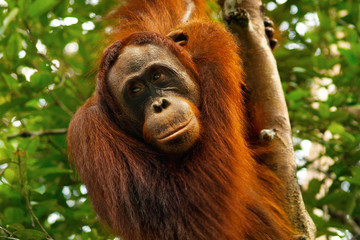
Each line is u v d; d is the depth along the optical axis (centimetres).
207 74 618
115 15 891
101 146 603
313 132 987
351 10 1052
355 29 1024
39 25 958
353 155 891
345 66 1014
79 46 1030
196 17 839
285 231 587
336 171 899
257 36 634
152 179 575
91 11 1047
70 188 1009
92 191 603
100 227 852
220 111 596
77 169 627
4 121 984
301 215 575
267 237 592
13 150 800
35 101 900
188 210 554
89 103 670
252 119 640
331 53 1120
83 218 865
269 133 591
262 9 663
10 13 831
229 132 589
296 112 964
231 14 621
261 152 624
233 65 624
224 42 636
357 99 1009
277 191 601
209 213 549
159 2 835
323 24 1034
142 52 577
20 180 762
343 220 986
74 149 627
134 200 571
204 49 641
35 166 864
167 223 557
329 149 921
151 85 566
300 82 1122
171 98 541
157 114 528
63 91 991
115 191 577
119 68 578
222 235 545
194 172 566
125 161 594
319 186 908
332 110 972
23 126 966
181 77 583
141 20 845
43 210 847
